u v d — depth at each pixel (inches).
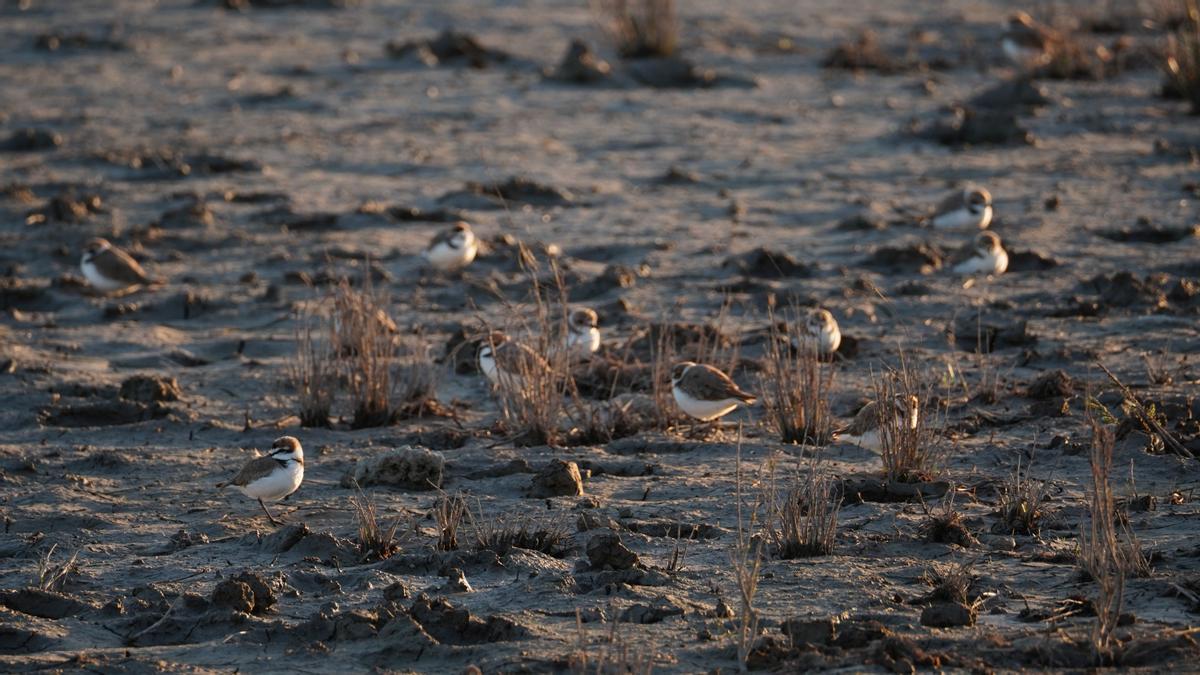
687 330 623.2
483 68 1476.4
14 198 972.6
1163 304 678.5
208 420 545.0
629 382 574.2
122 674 305.4
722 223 904.9
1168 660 285.6
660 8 1503.4
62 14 1811.0
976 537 384.5
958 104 1263.5
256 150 1130.7
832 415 523.2
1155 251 798.5
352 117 1253.1
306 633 324.5
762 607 332.8
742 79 1395.2
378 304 603.2
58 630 332.8
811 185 1003.9
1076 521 396.2
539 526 402.9
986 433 494.3
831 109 1275.8
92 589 363.9
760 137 1169.4
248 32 1691.7
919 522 399.5
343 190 1005.2
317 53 1561.3
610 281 753.0
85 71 1465.3
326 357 615.5
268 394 583.8
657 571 357.1
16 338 676.1
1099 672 281.9
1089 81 1393.9
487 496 441.1
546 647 308.3
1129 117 1216.2
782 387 506.3
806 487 419.5
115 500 446.0
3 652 323.6
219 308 737.0
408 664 305.6
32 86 1389.0
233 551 392.8
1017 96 1274.6
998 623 317.1
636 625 322.0
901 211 924.0
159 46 1609.3
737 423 526.6
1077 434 480.4
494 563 369.1
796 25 1723.7
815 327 576.1
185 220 908.6
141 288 774.5
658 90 1375.5
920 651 291.0
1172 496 410.9
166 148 1130.7
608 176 1042.1
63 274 800.3
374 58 1520.7
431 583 359.3
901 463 436.8
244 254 851.4
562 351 538.9
